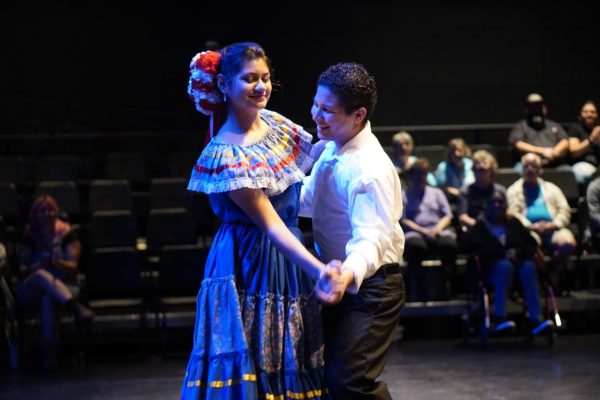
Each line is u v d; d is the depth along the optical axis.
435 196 7.02
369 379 2.84
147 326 6.52
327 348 2.90
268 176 2.73
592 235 6.97
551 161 7.84
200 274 6.62
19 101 8.89
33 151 8.41
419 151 8.08
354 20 9.11
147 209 7.68
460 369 5.75
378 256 2.74
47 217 6.24
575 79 9.27
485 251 6.43
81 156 8.45
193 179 2.81
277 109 9.07
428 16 9.17
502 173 7.51
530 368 5.73
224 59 2.77
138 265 6.59
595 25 9.26
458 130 8.84
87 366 6.14
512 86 9.24
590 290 7.29
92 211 7.32
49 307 6.08
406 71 9.19
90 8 8.95
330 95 2.82
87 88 8.98
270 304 2.79
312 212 2.97
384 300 2.90
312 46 9.09
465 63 9.22
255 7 9.05
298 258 2.67
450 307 6.69
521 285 6.46
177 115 9.08
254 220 2.74
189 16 9.04
